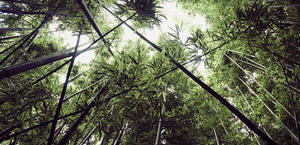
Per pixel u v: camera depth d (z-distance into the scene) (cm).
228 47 351
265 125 380
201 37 327
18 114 236
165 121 366
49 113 277
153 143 338
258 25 275
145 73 279
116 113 270
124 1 276
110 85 285
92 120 303
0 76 137
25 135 245
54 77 338
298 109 300
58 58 213
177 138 352
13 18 345
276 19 275
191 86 461
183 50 296
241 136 402
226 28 312
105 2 299
